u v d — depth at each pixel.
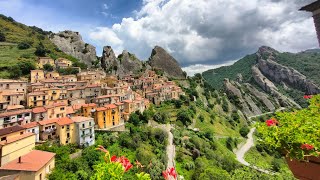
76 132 59.09
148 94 112.06
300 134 4.59
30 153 44.62
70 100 79.25
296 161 4.72
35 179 36.97
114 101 85.75
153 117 90.69
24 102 71.62
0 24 151.75
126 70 158.12
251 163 77.94
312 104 6.16
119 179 6.03
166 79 154.12
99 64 152.62
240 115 158.12
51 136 57.53
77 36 168.25
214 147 83.88
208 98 156.50
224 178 43.62
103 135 65.88
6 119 55.97
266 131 5.23
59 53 140.75
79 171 44.00
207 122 112.25
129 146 61.66
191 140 78.94
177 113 102.25
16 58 108.81
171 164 59.59
